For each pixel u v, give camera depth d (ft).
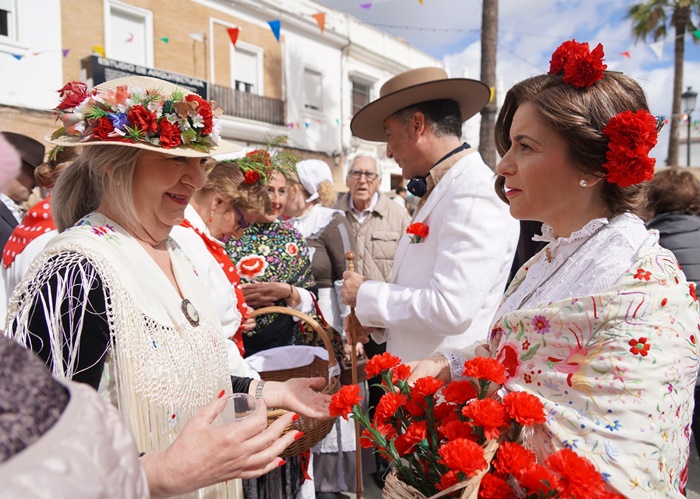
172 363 3.26
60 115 3.60
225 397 3.05
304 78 42.68
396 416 3.31
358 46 46.55
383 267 11.47
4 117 25.05
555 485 2.38
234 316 5.66
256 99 38.73
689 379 2.71
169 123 3.35
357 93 49.29
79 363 2.87
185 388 3.34
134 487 1.44
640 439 2.52
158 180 3.50
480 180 5.31
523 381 3.02
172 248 4.02
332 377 5.75
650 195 8.68
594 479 2.32
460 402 3.10
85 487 1.20
